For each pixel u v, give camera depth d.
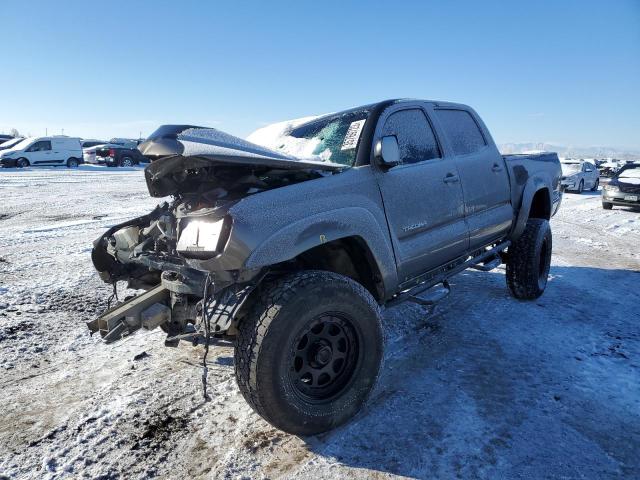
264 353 2.28
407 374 3.30
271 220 2.44
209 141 2.70
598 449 2.45
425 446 2.48
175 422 2.72
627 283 5.70
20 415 2.79
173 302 2.74
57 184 17.94
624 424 2.67
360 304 2.61
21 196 14.05
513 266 4.79
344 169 2.98
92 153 32.25
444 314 4.51
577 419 2.71
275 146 3.83
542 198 5.39
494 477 2.24
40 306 4.65
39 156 27.30
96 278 5.68
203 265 2.40
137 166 32.19
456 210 3.75
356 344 2.68
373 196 3.03
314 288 2.43
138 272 3.62
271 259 2.39
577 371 3.31
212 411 2.83
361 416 2.77
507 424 2.67
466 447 2.46
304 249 2.52
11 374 3.30
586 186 21.69
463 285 5.49
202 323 2.42
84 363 3.49
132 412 2.82
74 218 10.32
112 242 3.50
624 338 3.91
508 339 3.89
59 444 2.52
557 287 5.49
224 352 3.69
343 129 3.45
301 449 2.47
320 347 2.52
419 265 3.40
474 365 3.42
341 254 3.08
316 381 2.56
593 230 10.14
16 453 2.45
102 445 2.52
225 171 2.95
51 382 3.19
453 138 4.04
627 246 8.27
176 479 2.26
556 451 2.43
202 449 2.48
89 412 2.83
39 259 6.57
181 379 3.24
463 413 2.79
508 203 4.57
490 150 4.43
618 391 3.03
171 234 3.04
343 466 2.34
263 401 2.32
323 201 2.70
